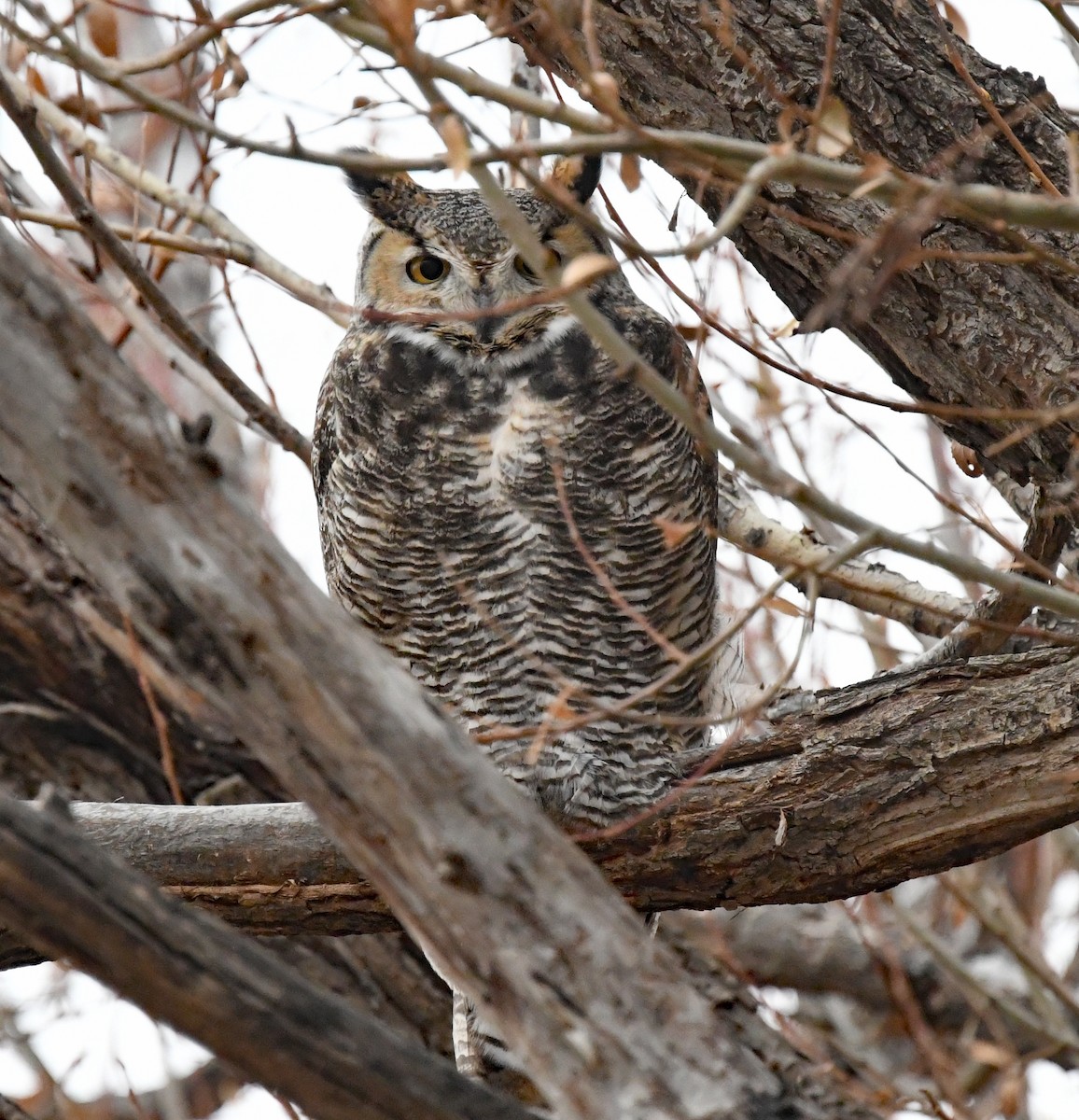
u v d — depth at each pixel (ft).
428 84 17.44
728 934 43.24
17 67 32.14
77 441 15.89
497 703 31.58
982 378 25.85
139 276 28.32
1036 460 26.09
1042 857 45.93
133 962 16.72
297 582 16.60
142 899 16.74
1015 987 43.34
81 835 17.08
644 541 31.01
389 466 31.37
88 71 19.38
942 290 25.73
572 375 31.07
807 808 25.25
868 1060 41.45
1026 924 45.06
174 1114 34.42
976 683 25.12
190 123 18.40
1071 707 24.34
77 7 30.48
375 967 34.94
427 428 31.24
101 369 15.87
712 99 26.45
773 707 28.19
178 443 16.15
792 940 43.37
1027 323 25.48
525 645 31.32
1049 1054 38.88
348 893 26.27
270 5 20.31
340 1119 17.51
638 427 30.86
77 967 16.93
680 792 22.84
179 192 32.30
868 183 17.60
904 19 26.09
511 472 30.91
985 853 25.02
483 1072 31.86
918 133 25.80
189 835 26.35
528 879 17.54
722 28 22.89
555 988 17.67
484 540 31.14
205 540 16.25
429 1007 35.09
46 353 15.70
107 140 36.99
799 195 26.00
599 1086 17.69
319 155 18.07
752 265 27.50
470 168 17.42
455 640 31.71
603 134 18.49
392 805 17.16
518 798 17.62
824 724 25.62
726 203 26.13
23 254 15.65
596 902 17.75
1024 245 19.67
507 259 32.32
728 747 23.75
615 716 21.34
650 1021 17.71
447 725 17.28
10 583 33.32
